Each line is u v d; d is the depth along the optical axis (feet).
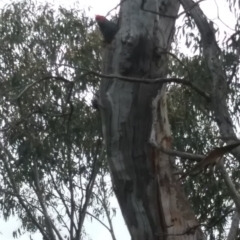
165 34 21.36
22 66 35.55
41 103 32.55
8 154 36.09
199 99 27.73
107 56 21.15
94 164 37.42
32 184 39.01
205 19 20.63
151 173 20.89
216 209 29.68
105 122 21.13
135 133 20.79
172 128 30.91
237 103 21.25
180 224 20.92
